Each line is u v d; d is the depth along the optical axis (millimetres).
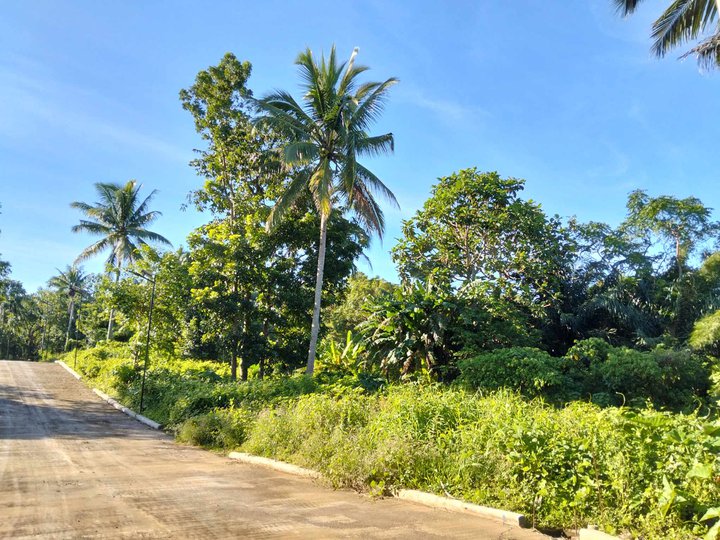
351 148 16938
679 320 19422
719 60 12508
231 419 11727
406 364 15680
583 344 14656
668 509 4211
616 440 5266
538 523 4727
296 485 6855
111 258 40875
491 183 19938
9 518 4980
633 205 22203
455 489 5758
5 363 42250
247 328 21016
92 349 37875
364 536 4402
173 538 4344
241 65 24703
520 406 7645
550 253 19469
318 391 13875
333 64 18297
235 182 24734
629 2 12797
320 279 18016
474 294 16156
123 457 9523
